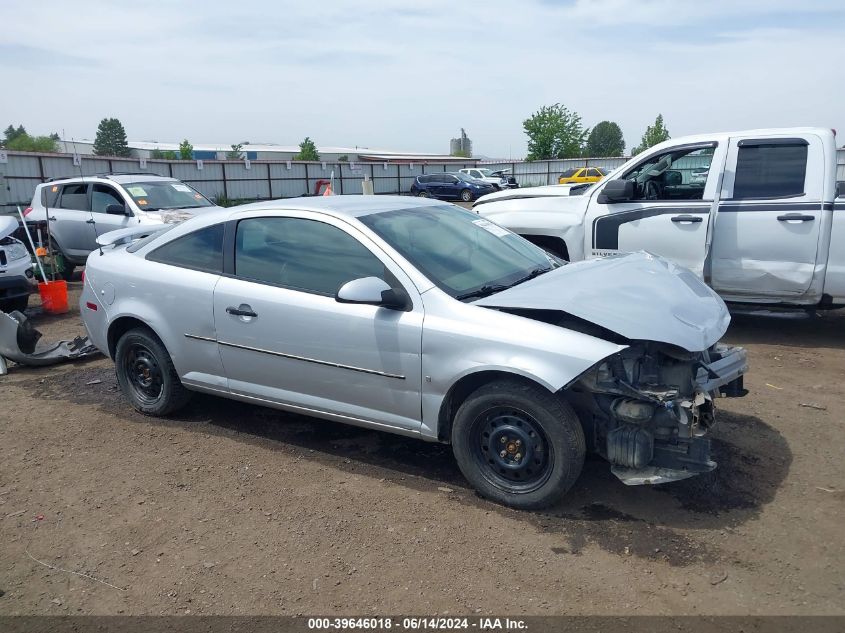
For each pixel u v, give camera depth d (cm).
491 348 363
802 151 655
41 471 441
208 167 3566
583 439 358
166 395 508
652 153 726
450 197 3822
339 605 304
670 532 351
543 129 5366
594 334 370
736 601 297
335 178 4175
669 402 345
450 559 334
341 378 417
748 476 407
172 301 480
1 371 643
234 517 379
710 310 395
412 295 393
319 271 428
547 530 356
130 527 372
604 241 752
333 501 393
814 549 333
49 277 1066
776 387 561
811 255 654
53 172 2684
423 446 464
